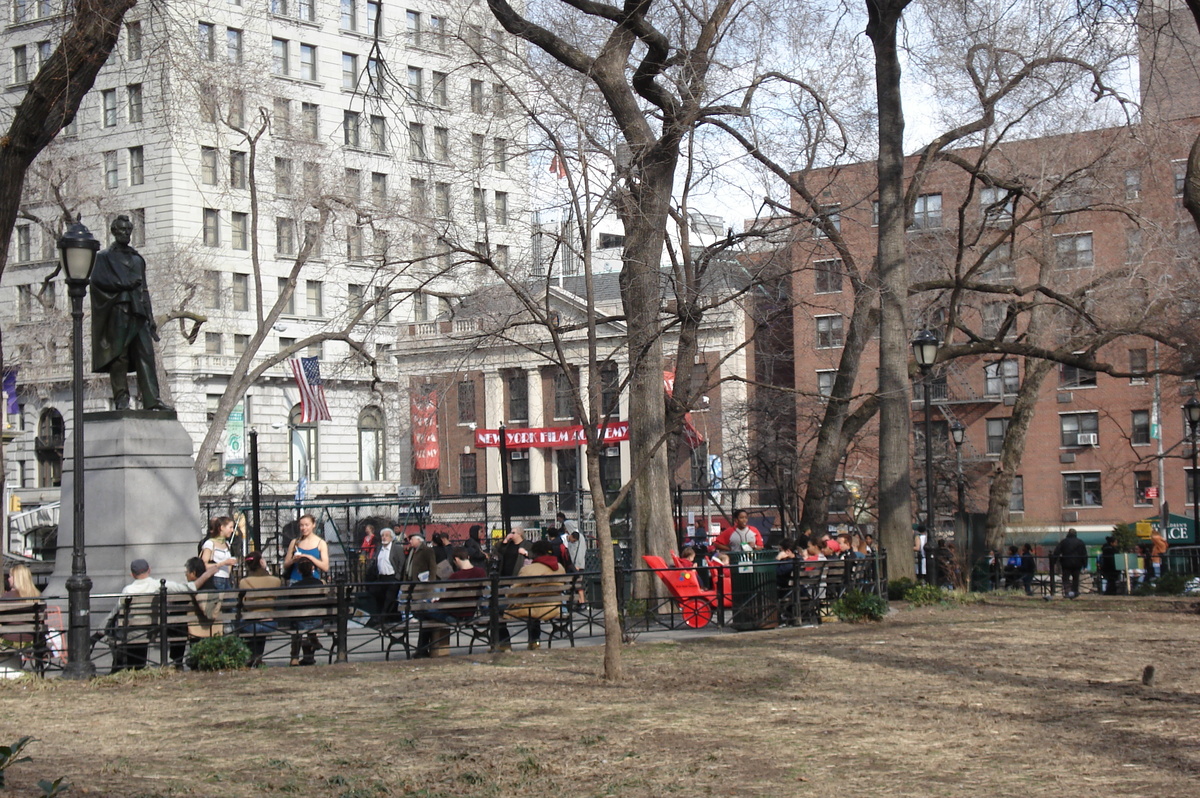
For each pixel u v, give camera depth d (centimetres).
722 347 5469
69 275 1499
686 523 4256
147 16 2334
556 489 7056
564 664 1535
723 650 1666
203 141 4984
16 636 1534
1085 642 1703
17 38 5081
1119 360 5812
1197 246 3197
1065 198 3647
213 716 1183
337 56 6588
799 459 4744
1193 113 3281
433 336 4947
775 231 1964
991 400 6153
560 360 1476
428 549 1944
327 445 7162
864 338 2855
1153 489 5912
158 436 1811
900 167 2633
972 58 2730
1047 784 833
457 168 2288
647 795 838
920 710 1150
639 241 2095
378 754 986
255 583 1611
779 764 927
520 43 2292
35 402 6906
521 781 887
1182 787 809
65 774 905
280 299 3438
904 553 2583
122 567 1756
